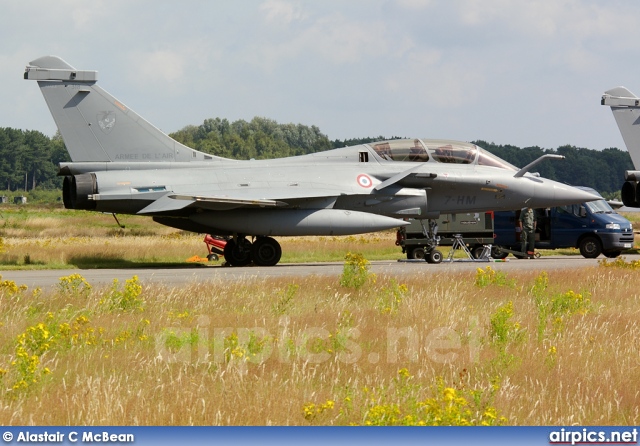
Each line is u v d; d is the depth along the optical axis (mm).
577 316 31172
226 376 20766
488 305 34250
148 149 60594
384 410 17094
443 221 67375
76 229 117250
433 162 65438
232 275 48688
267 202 57250
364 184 62781
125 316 29891
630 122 63969
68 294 34938
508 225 72688
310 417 17453
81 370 21359
